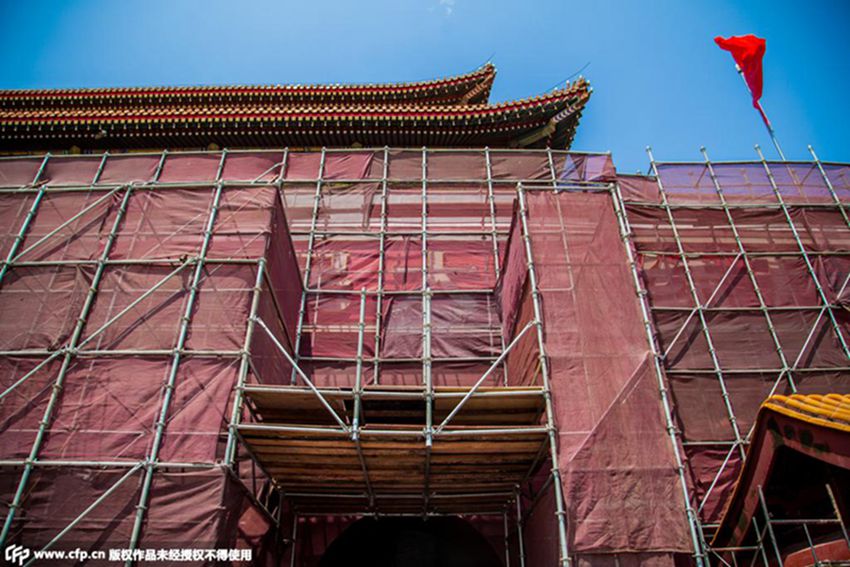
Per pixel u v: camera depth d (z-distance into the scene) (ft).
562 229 48.16
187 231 47.01
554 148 86.79
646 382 40.98
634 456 38.17
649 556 35.45
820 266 58.44
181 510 34.58
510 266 55.72
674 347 53.72
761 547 35.06
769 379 52.42
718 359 53.31
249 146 83.05
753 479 35.12
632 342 42.78
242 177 67.51
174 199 48.65
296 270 59.47
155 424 37.37
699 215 62.18
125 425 37.65
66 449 36.70
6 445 36.76
